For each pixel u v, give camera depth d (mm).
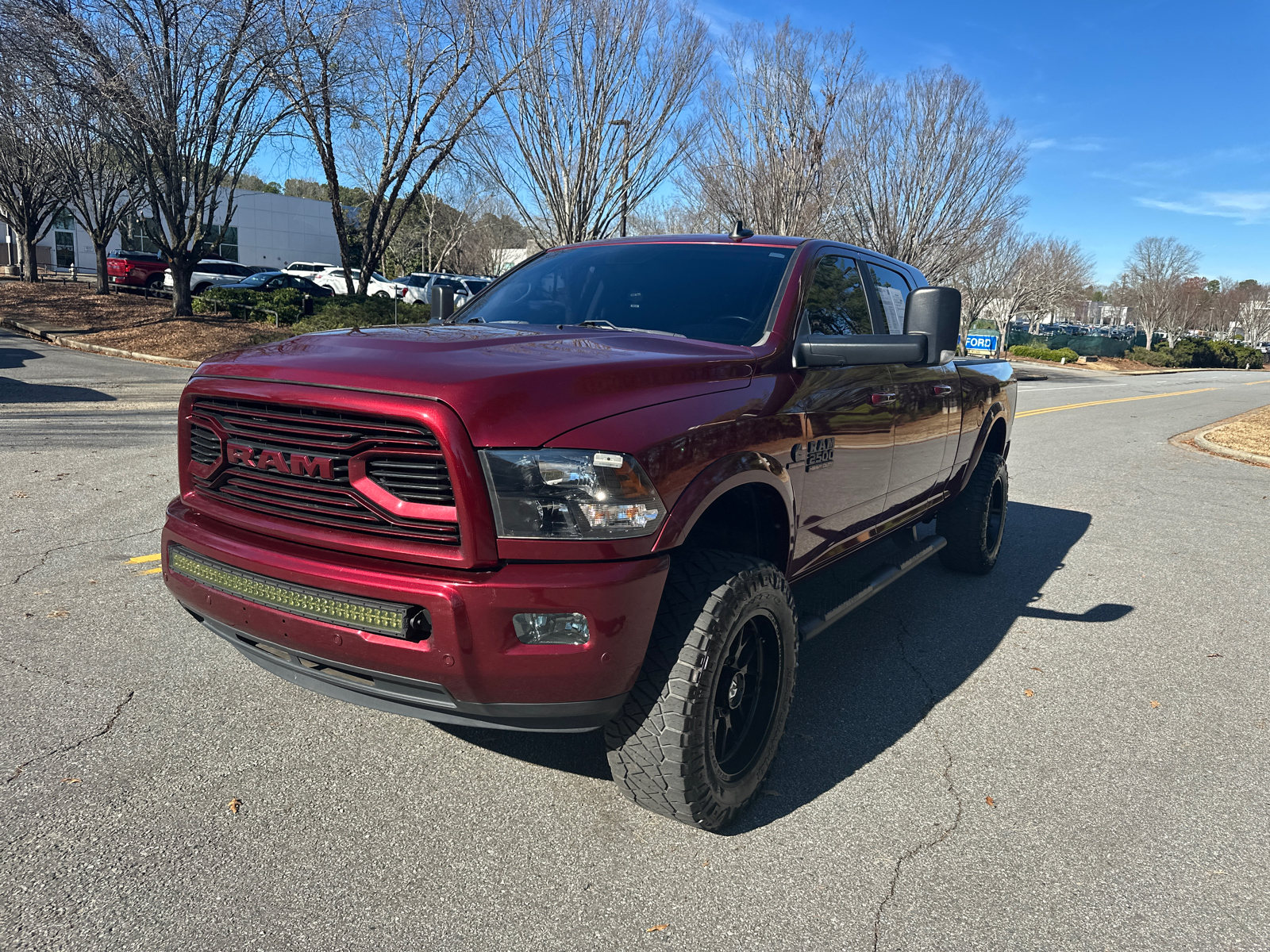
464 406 2211
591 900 2359
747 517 3100
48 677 3508
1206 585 5625
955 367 4691
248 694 3465
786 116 21719
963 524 5301
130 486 6719
